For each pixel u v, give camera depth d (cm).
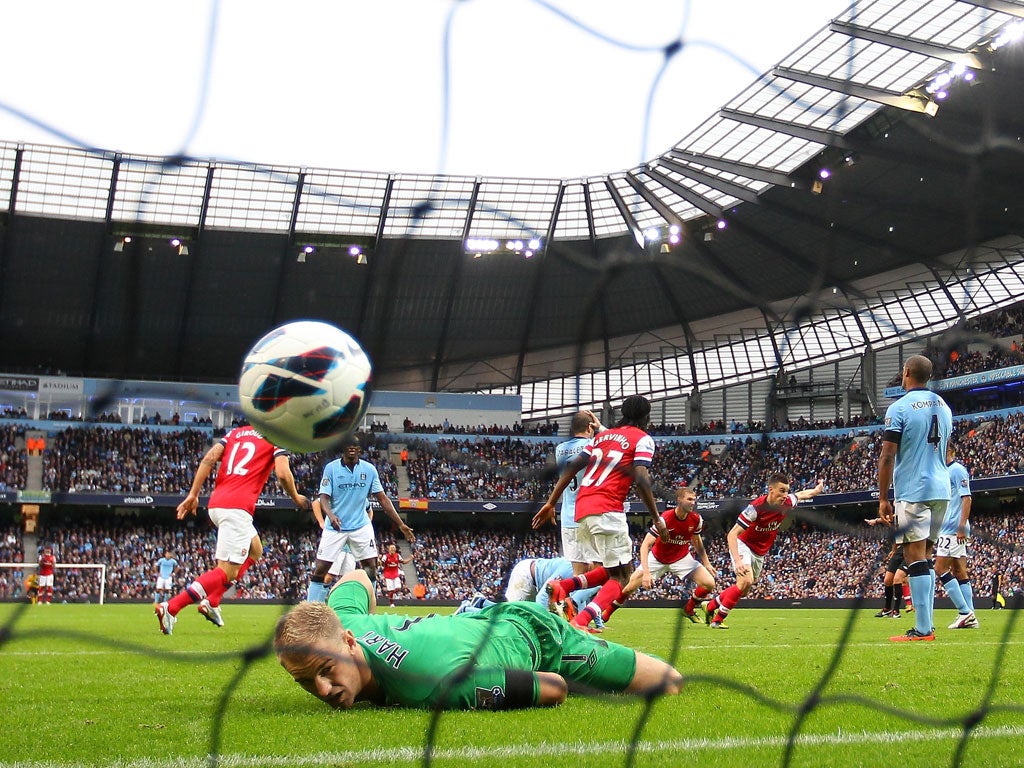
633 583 927
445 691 327
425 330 4525
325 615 389
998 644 844
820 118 3412
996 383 3859
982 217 3731
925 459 845
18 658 686
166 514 4122
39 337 4219
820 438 4319
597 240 4359
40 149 3662
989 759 324
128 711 419
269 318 4369
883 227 3956
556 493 834
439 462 4231
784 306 4494
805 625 1414
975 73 3069
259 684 523
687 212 4216
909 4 2894
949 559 1162
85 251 4019
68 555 3766
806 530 4100
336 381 509
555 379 4719
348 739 347
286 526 4041
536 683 412
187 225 4034
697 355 4741
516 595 920
